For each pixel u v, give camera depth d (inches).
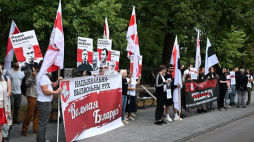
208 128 302.8
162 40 846.5
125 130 285.7
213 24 620.7
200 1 629.6
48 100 210.2
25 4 474.0
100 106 268.7
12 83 302.8
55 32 207.9
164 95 332.5
